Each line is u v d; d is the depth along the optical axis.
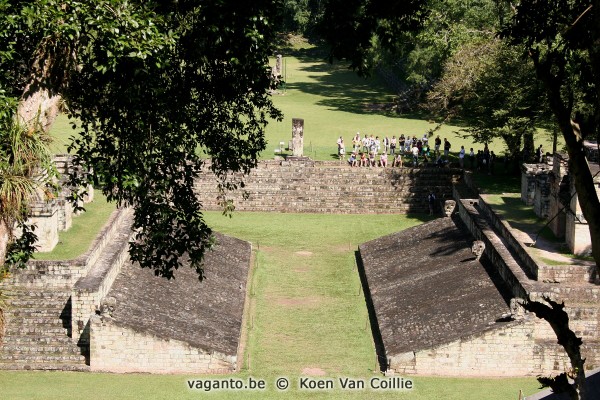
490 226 59.81
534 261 49.59
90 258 51.69
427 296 54.09
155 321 49.31
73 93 31.20
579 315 46.72
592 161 52.03
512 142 77.38
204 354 48.00
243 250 67.69
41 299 50.78
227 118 35.38
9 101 28.19
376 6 32.88
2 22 28.67
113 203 62.94
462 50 80.00
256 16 31.91
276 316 56.50
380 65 141.50
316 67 159.00
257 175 82.94
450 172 82.62
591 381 19.92
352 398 44.91
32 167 28.78
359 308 57.97
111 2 29.39
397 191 82.69
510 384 46.16
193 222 33.62
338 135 100.44
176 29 32.44
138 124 31.41
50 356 48.56
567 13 25.12
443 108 90.62
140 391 45.56
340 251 70.88
